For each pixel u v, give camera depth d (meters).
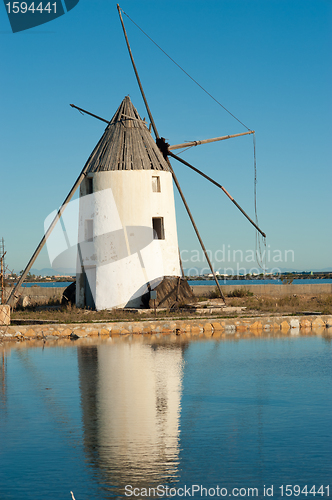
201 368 14.24
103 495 6.62
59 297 38.38
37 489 6.77
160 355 16.39
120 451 8.04
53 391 11.67
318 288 43.47
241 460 7.65
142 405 10.51
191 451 7.99
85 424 9.31
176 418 9.62
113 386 12.12
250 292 39.84
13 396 11.27
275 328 24.44
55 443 8.41
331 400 10.86
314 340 20.14
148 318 23.80
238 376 13.25
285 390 11.73
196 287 41.03
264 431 8.88
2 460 7.73
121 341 19.80
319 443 8.30
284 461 7.59
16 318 24.08
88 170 31.02
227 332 22.97
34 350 17.61
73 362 15.19
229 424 9.28
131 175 29.88
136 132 31.62
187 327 22.94
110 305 29.05
